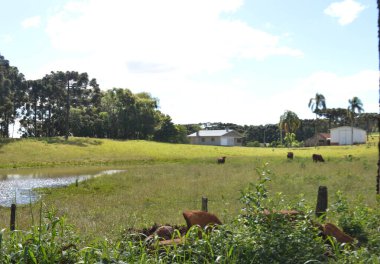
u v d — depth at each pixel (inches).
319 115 5733.3
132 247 236.2
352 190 779.4
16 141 2928.2
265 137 5959.6
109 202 765.9
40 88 3826.3
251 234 261.9
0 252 209.6
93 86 3836.1
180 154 2915.8
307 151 3006.9
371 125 5497.1
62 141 3134.8
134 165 2229.3
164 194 847.1
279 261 246.1
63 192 992.2
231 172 1315.2
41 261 208.7
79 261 211.2
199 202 727.7
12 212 453.4
